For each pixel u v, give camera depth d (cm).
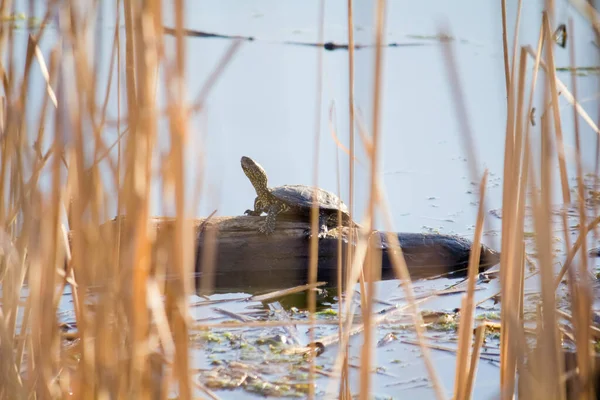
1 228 561
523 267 584
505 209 542
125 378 497
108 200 518
